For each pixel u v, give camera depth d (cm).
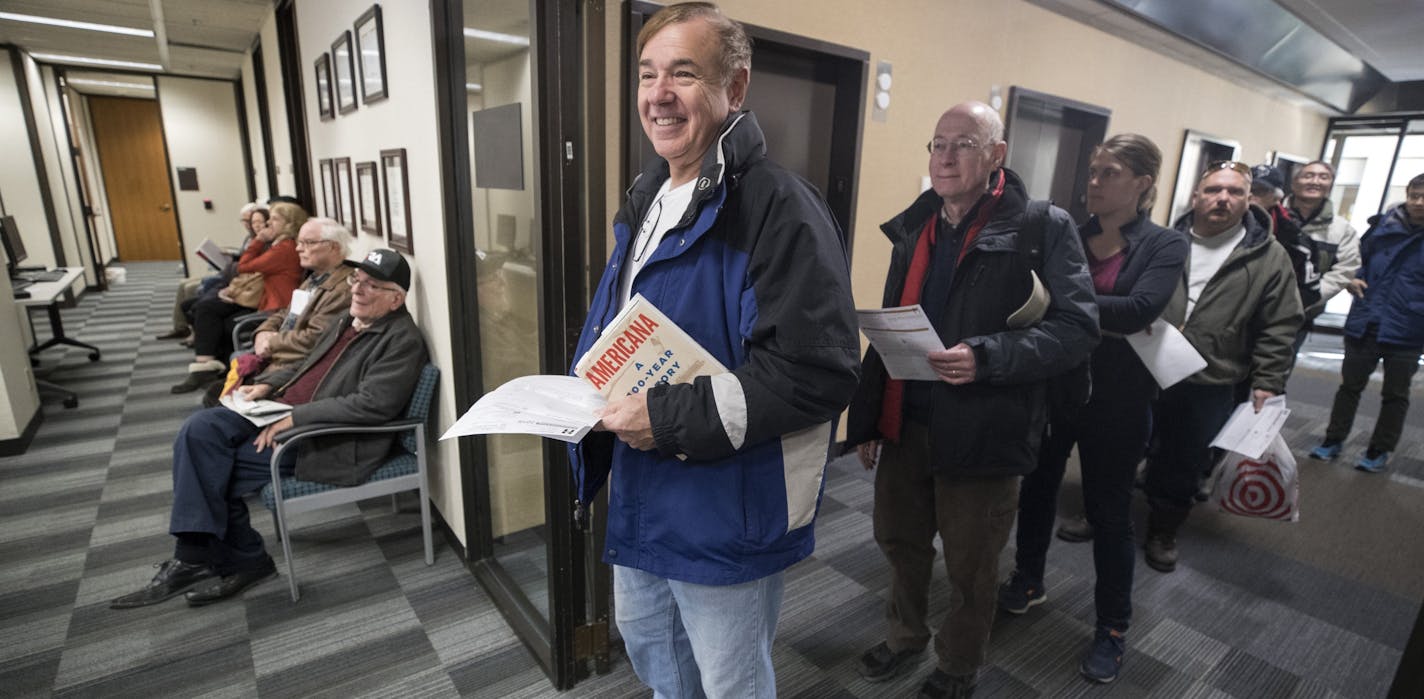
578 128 142
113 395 391
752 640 98
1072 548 241
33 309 609
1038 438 140
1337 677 178
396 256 217
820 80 281
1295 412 407
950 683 155
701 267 89
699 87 86
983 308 134
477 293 205
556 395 92
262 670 178
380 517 263
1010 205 132
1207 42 395
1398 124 592
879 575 224
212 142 823
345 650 186
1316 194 325
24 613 199
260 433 204
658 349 86
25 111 621
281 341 269
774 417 81
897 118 298
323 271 284
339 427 202
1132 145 155
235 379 265
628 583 108
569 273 147
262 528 252
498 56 168
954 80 313
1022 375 127
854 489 288
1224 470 203
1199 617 202
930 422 138
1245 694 171
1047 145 380
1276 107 552
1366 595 216
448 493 234
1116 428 161
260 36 550
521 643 191
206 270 842
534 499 196
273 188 629
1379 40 439
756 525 90
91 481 286
